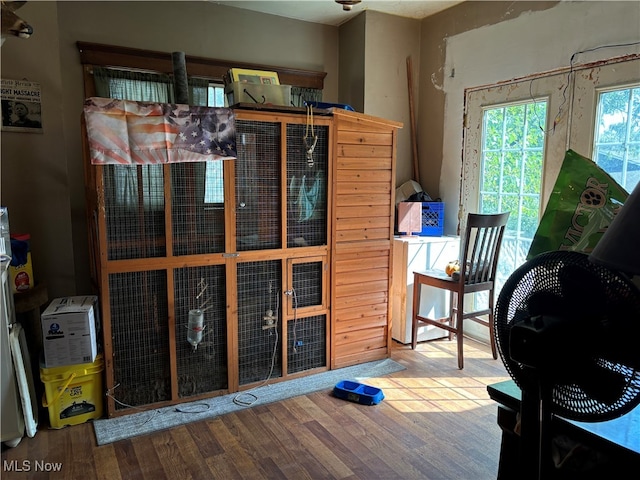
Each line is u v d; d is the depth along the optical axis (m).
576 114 2.78
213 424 2.29
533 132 3.05
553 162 2.93
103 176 2.22
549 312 0.98
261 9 3.65
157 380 2.47
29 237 2.65
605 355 0.87
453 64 3.62
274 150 2.62
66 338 2.21
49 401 2.23
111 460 2.00
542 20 2.94
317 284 2.86
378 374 2.89
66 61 3.12
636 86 2.47
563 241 1.32
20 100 2.73
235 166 2.51
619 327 0.85
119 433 2.20
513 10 3.12
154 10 3.34
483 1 3.34
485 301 3.45
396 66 3.86
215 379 2.61
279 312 2.74
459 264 3.20
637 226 0.83
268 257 2.65
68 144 3.17
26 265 2.51
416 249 3.37
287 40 3.85
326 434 2.20
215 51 3.58
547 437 0.96
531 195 3.08
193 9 3.47
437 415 2.38
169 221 2.38
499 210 3.33
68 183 3.04
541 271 1.00
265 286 2.69
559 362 0.91
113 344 2.33
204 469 1.93
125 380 2.40
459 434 2.21
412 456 2.03
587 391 0.92
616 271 0.85
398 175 3.98
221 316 2.58
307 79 3.96
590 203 1.29
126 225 2.30
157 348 2.45
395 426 2.28
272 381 2.75
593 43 2.66
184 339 2.50
